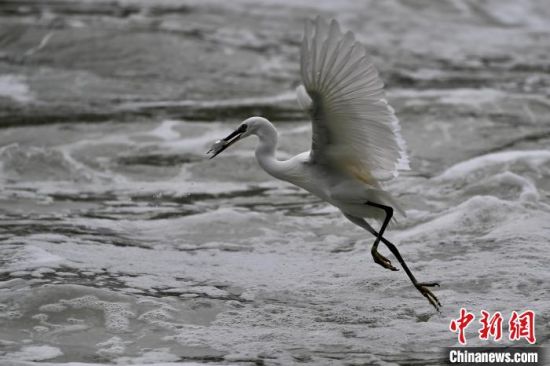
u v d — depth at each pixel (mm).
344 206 10430
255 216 14172
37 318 9766
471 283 11016
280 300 10688
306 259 12359
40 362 8805
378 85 8828
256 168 17125
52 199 15133
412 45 27281
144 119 19672
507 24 30812
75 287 10336
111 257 12094
